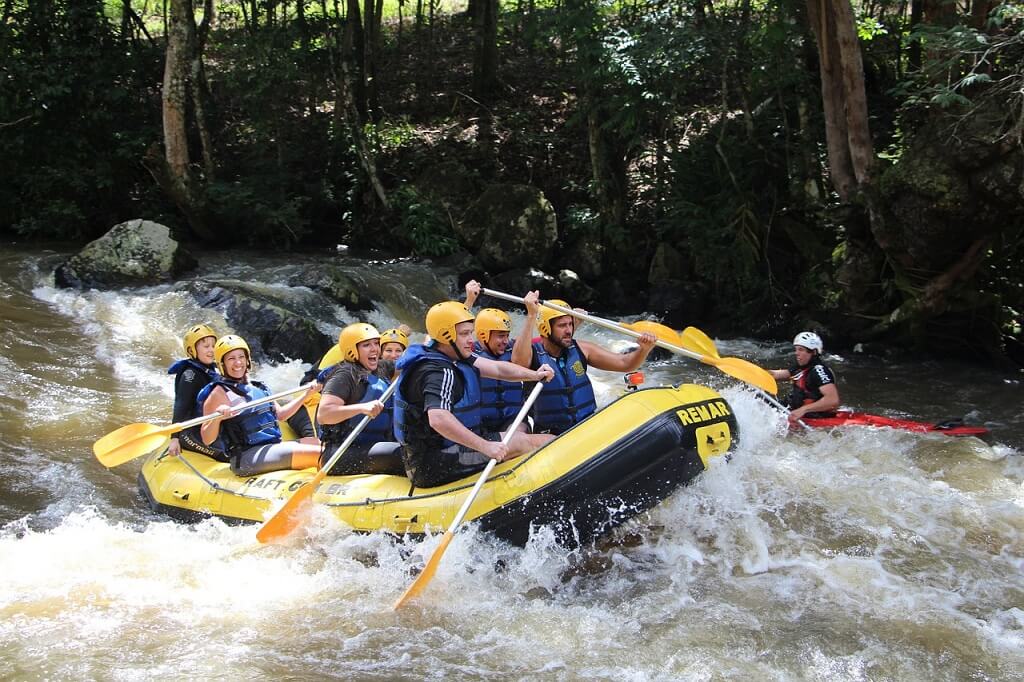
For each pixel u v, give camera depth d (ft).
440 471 16.16
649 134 43.19
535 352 17.47
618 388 28.48
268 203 42.47
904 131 35.50
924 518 18.29
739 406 24.08
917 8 41.93
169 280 35.06
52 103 42.11
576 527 15.57
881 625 14.25
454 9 71.10
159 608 14.60
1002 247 32.71
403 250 43.42
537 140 47.37
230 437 18.69
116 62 44.55
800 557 16.46
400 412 16.08
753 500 18.86
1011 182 28.27
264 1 47.16
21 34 43.29
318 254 42.32
